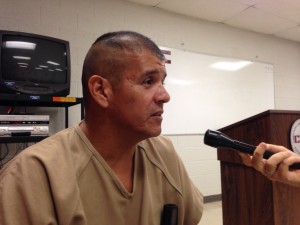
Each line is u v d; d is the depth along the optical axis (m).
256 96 4.10
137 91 0.53
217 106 3.73
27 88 2.18
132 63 0.53
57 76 2.34
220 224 2.71
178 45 3.49
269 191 1.18
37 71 2.25
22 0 2.58
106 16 3.03
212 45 3.76
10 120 2.05
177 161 0.72
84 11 2.91
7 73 2.14
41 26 2.66
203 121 3.60
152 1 3.17
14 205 0.46
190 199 0.71
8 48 2.16
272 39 4.37
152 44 0.56
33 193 0.48
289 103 4.47
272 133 1.15
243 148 0.60
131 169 0.62
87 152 0.56
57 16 2.75
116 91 0.53
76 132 0.59
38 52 2.27
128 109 0.53
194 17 3.62
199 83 3.61
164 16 3.40
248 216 1.28
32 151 0.53
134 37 0.55
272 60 4.34
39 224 0.46
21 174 0.49
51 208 0.48
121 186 0.56
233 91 3.89
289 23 3.85
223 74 3.82
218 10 3.41
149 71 0.53
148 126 0.54
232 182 1.38
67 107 2.63
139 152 0.64
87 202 0.53
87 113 0.58
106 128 0.56
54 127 2.71
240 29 4.03
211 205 3.41
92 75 0.56
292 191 1.20
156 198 0.63
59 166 0.52
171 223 0.61
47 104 2.43
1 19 2.49
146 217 0.57
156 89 0.54
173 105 3.40
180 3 3.21
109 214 0.54
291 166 0.58
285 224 1.17
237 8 3.35
